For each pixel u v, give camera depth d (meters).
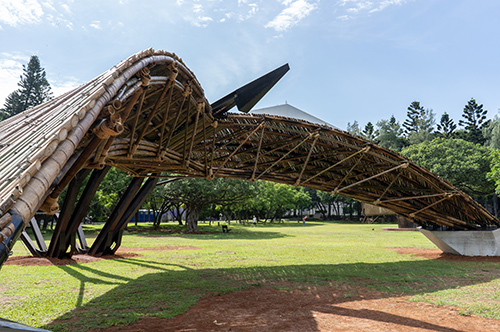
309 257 15.91
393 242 24.42
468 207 16.66
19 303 7.38
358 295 8.74
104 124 4.78
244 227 48.69
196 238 27.62
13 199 2.90
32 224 14.63
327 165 14.88
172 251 17.84
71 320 6.39
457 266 13.45
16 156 3.53
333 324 6.41
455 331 6.10
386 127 76.31
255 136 13.44
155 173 14.95
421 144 47.94
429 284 10.10
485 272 12.16
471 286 9.82
